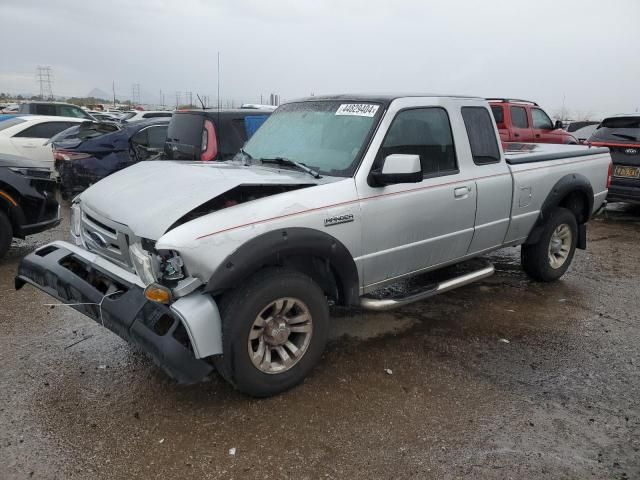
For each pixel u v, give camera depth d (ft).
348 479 8.96
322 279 12.45
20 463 9.14
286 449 9.66
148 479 8.86
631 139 28.12
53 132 36.78
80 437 9.87
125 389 11.50
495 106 41.52
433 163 13.87
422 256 13.88
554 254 18.76
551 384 12.10
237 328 10.24
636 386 12.11
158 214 10.28
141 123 30.73
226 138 22.71
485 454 9.62
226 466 9.20
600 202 19.84
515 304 16.97
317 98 14.82
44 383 11.66
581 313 16.38
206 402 11.08
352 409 10.94
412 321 15.42
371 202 12.19
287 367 11.30
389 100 13.17
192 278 9.77
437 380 12.17
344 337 14.26
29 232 20.44
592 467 9.33
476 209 14.85
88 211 12.21
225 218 10.17
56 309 15.67
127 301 10.30
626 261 22.27
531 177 16.53
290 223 10.79
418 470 9.18
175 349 9.66
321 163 12.84
